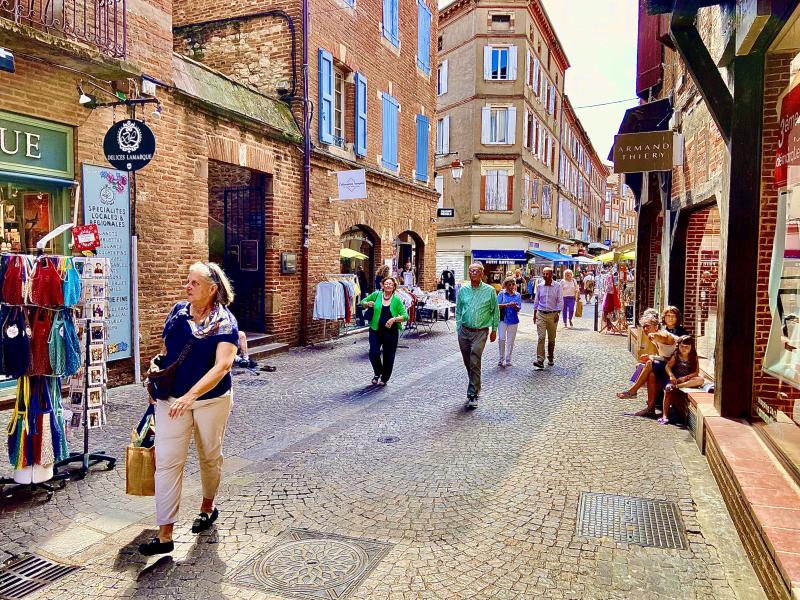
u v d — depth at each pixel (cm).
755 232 535
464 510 438
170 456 368
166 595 325
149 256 857
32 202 718
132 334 826
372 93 1541
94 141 765
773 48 510
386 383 885
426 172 1894
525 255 2917
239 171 1225
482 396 812
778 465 424
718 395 566
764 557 328
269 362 1057
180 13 1377
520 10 2833
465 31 2906
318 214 1305
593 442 602
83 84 743
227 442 598
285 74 1254
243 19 1290
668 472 516
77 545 380
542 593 330
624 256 1767
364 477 504
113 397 749
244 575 346
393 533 400
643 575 349
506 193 2889
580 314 2141
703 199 729
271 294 1180
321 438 613
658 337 691
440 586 336
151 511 432
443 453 567
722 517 426
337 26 1361
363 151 1480
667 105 1038
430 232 1947
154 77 859
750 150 531
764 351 538
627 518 425
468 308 748
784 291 485
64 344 446
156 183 866
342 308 1268
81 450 548
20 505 437
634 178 1311
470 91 2886
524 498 459
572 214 4388
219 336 380
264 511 434
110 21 784
